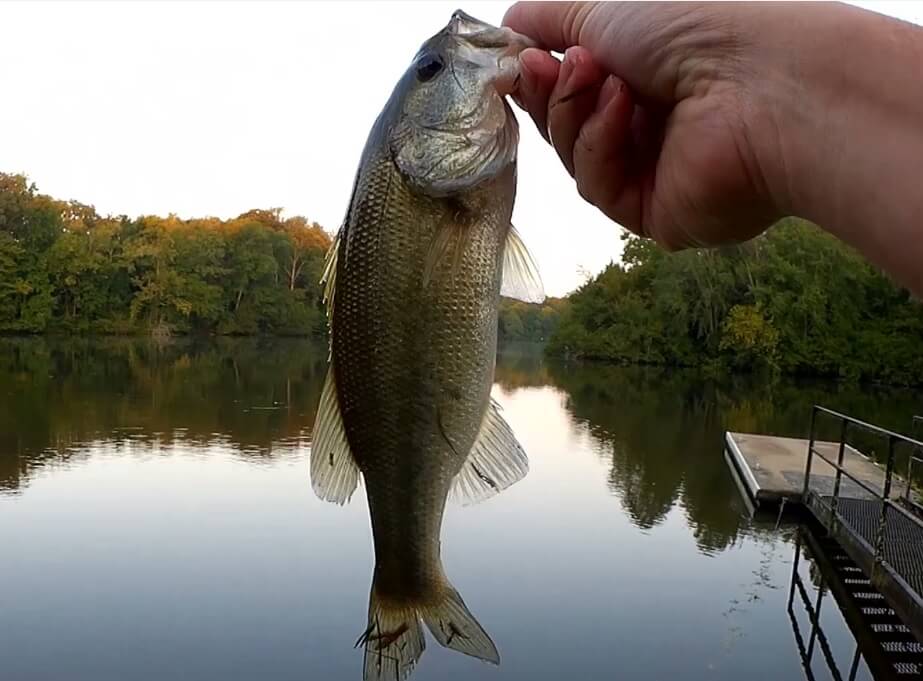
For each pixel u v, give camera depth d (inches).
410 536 12.6
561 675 40.8
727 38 9.6
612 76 11.1
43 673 38.9
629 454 100.0
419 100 11.9
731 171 9.8
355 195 12.4
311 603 48.2
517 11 12.5
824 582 54.9
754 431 125.3
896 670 42.8
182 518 64.2
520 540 61.7
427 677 40.3
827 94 8.5
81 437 96.5
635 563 57.3
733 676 41.3
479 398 12.0
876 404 180.1
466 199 11.7
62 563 53.9
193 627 44.5
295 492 72.4
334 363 12.7
